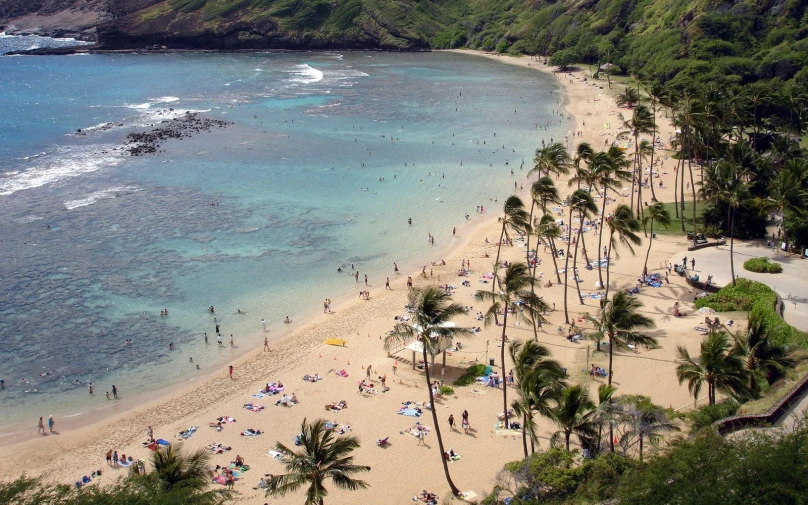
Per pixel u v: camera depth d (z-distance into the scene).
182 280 91.44
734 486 37.28
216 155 150.62
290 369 71.25
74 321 80.19
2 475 54.34
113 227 107.44
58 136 164.62
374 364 71.81
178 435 59.56
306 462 41.12
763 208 94.25
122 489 42.72
